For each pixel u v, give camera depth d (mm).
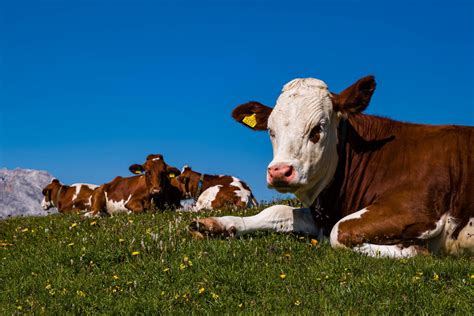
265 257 3062
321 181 3303
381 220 3133
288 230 3506
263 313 2400
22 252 3781
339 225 3176
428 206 3137
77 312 2674
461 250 3166
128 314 2551
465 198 3137
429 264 2740
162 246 3287
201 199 6914
